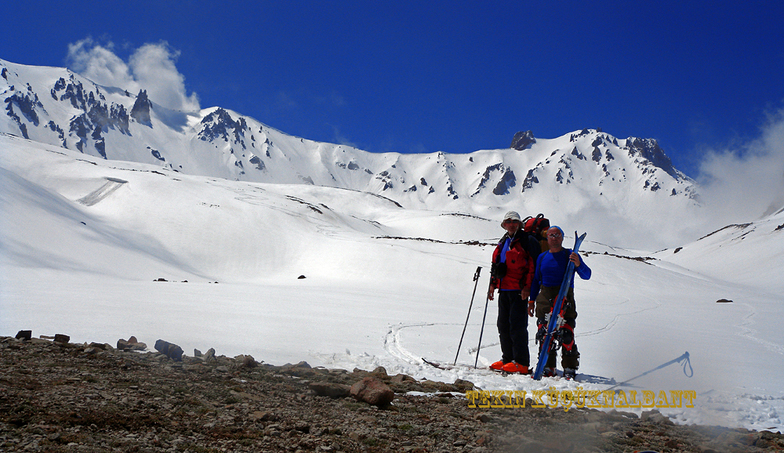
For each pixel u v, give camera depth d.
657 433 4.61
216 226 89.31
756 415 5.64
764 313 31.55
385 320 16.52
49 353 5.76
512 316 8.58
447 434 4.02
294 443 3.46
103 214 91.31
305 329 12.30
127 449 2.96
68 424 3.26
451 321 18.27
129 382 4.68
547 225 9.23
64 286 24.36
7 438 2.86
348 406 4.75
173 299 19.56
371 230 133.88
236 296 23.81
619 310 29.97
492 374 7.99
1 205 62.69
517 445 3.76
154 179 106.31
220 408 4.20
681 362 9.44
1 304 13.64
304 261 79.75
